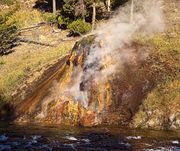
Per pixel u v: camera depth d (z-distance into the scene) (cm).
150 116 2722
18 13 5084
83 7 4284
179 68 3059
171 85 2898
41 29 4594
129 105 2822
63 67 3142
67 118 2830
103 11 4638
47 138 2348
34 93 3095
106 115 2794
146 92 2877
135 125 2702
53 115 2870
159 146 2191
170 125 2662
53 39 4297
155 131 2603
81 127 2706
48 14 4966
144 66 3073
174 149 2131
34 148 2106
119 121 2753
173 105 2745
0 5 5409
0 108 3080
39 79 3278
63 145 2173
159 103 2777
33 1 5431
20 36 4447
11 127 2697
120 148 2127
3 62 3947
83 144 2202
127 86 2930
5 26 4219
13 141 2264
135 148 2134
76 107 2841
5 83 3419
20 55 4069
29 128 2661
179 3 4553
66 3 4394
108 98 2872
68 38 4244
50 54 3856
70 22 4425
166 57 3188
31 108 2969
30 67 3625
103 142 2258
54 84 3045
